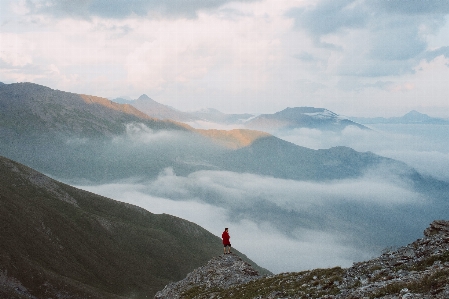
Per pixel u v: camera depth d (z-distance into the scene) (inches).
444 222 1029.8
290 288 1090.7
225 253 1927.9
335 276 990.4
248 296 1207.6
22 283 5383.9
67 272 6830.7
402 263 909.8
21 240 6776.6
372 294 740.0
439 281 657.0
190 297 1557.6
